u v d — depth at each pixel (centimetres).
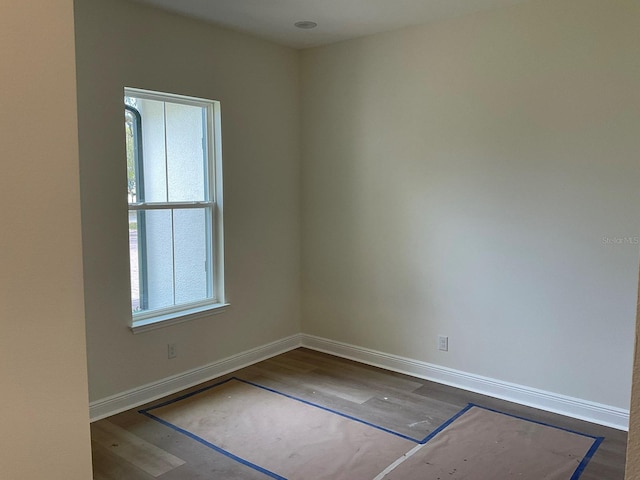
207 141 389
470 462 271
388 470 264
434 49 365
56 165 91
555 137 320
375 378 393
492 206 349
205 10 340
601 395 316
